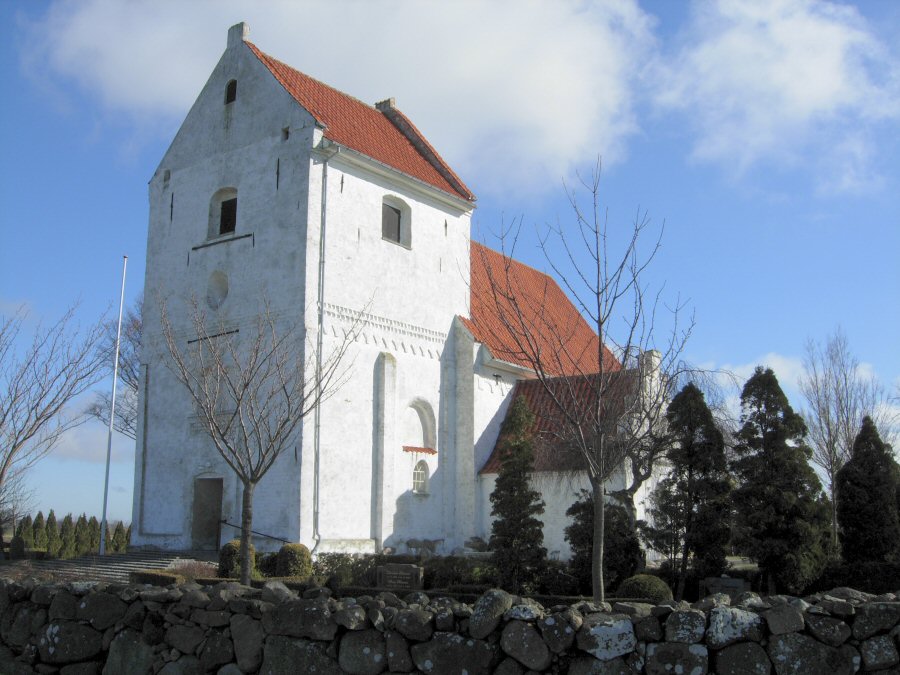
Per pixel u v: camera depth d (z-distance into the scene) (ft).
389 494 96.68
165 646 33.96
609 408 55.01
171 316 103.45
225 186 101.76
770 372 79.71
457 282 113.29
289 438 88.89
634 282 49.14
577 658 26.66
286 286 92.99
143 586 36.32
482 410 110.01
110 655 35.06
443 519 105.50
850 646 24.61
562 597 67.77
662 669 25.68
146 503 101.19
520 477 79.97
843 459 130.41
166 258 106.11
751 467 77.97
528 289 139.44
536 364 52.11
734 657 25.21
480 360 111.04
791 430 77.97
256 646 31.55
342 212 97.09
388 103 122.83
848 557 88.99
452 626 28.66
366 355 97.45
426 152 117.60
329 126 99.71
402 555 93.35
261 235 96.58
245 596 33.09
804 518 75.82
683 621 25.89
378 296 100.22
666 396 64.34
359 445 94.73
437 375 107.65
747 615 25.58
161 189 108.78
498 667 27.43
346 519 91.91
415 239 107.14
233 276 98.17
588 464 46.52
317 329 91.81
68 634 36.40
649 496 89.40
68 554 121.90
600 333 48.47
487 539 104.68
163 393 102.22
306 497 87.61
